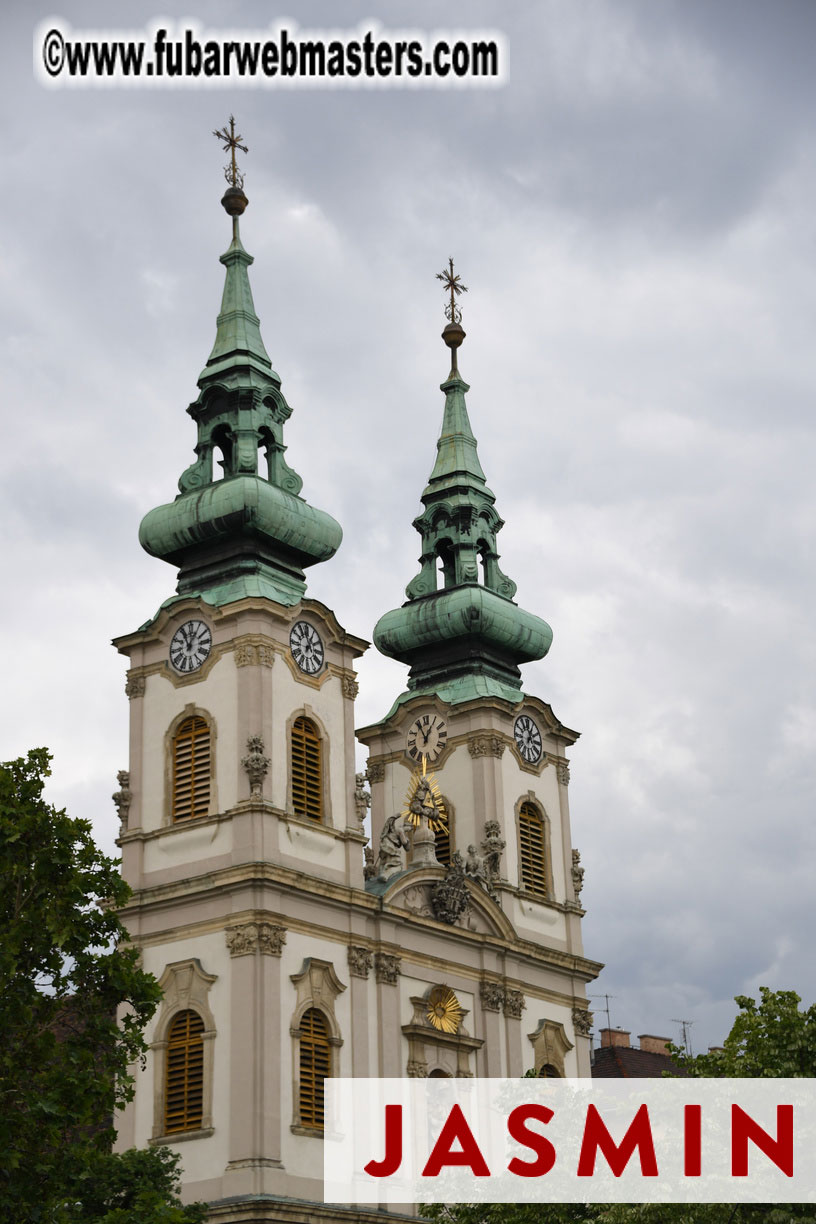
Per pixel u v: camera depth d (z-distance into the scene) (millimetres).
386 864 85438
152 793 80812
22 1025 52875
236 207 91812
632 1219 62562
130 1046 55406
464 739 94125
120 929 56406
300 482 86500
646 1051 114438
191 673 81438
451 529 99625
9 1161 49562
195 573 84438
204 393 86562
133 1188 62219
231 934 76062
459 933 86500
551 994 91875
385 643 98375
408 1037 81938
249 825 77375
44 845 54656
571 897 95625
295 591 84375
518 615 97875
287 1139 74312
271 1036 74688
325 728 82438
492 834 91500
